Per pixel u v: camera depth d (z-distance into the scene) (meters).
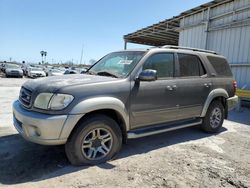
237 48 10.40
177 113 4.61
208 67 5.30
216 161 3.93
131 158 3.91
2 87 13.97
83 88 3.38
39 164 3.53
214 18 11.41
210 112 5.44
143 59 4.09
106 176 3.24
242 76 10.24
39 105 3.26
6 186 2.90
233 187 3.12
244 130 6.09
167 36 18.59
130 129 3.96
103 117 3.56
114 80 3.73
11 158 3.71
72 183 3.03
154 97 4.12
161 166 3.64
